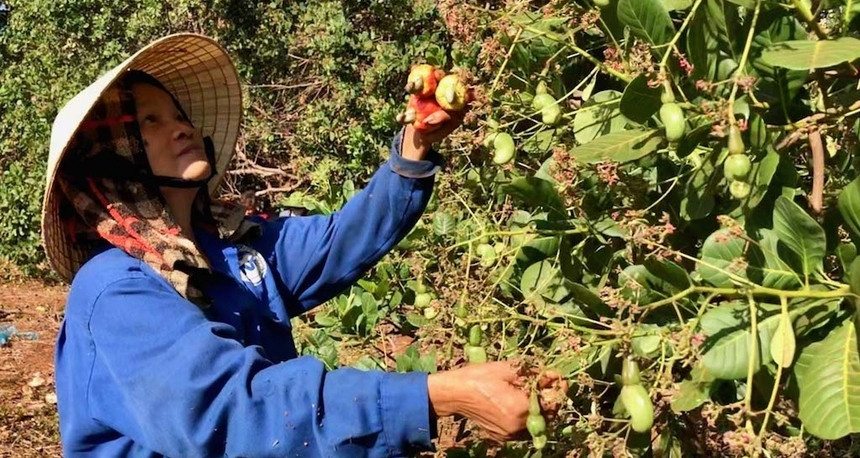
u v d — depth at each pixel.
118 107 1.81
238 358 1.49
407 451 1.44
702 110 1.46
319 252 2.10
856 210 1.35
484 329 2.00
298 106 8.00
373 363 2.79
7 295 9.42
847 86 1.63
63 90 9.04
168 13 8.30
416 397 1.41
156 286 1.64
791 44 1.39
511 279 2.18
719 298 1.64
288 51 7.94
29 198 9.71
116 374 1.55
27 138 9.50
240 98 2.27
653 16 1.51
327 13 7.36
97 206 1.77
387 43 7.09
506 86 1.90
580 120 1.78
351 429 1.41
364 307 2.91
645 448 1.77
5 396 6.07
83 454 1.71
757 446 1.33
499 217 2.53
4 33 9.98
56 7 8.93
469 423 2.57
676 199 1.73
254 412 1.43
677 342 1.47
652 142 1.53
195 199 1.99
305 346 3.17
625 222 1.63
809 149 1.72
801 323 1.41
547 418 1.44
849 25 1.52
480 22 1.80
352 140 7.17
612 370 1.80
